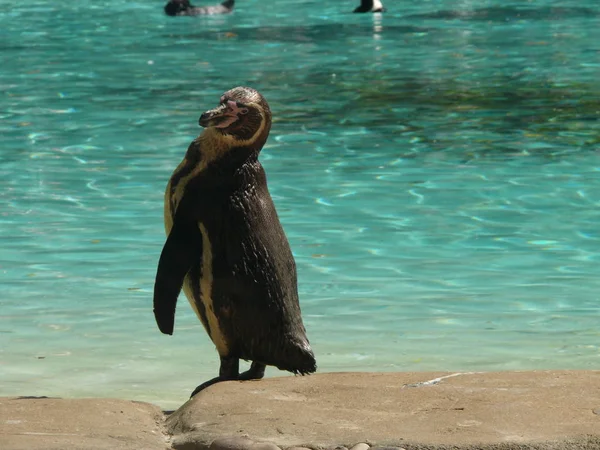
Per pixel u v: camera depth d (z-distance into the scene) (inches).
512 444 478.6
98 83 2091.5
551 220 1165.7
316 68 2277.3
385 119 1712.6
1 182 1330.0
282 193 1273.4
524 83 2048.5
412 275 981.8
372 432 500.4
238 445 490.9
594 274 987.9
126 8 3526.1
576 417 512.1
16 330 832.3
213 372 744.3
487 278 974.4
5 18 3228.3
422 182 1323.8
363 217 1176.2
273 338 615.2
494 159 1438.2
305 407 541.0
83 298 913.5
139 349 792.9
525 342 808.9
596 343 807.1
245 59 2418.8
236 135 600.4
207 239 606.9
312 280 965.8
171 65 2331.4
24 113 1785.2
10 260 1022.4
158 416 564.7
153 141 1567.4
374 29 2945.4
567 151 1477.6
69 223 1152.8
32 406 560.1
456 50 2524.6
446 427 503.5
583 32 2805.1
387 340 812.0
